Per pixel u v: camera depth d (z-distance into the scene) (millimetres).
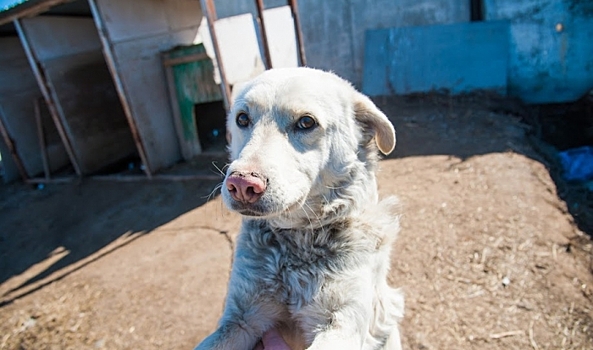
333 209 1991
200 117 8656
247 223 2111
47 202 6641
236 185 1700
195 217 5332
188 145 7355
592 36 7195
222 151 7453
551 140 7004
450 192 4891
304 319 1918
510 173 5078
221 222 5109
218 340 1852
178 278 4230
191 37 7805
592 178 5375
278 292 1963
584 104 7168
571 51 7367
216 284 4066
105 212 5938
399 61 8234
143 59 6625
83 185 6941
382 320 2162
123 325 3742
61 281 4539
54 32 6945
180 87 7059
